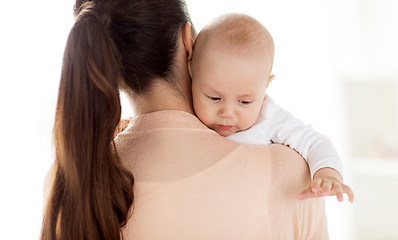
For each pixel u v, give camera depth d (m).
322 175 0.76
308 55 2.45
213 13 2.28
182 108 0.76
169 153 0.71
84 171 0.71
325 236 0.79
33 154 1.75
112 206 0.71
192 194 0.69
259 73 0.80
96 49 0.69
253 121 0.84
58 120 0.74
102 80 0.69
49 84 1.79
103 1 0.73
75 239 0.73
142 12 0.71
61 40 1.81
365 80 2.45
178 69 0.76
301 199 0.72
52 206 0.76
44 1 1.81
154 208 0.70
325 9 2.47
